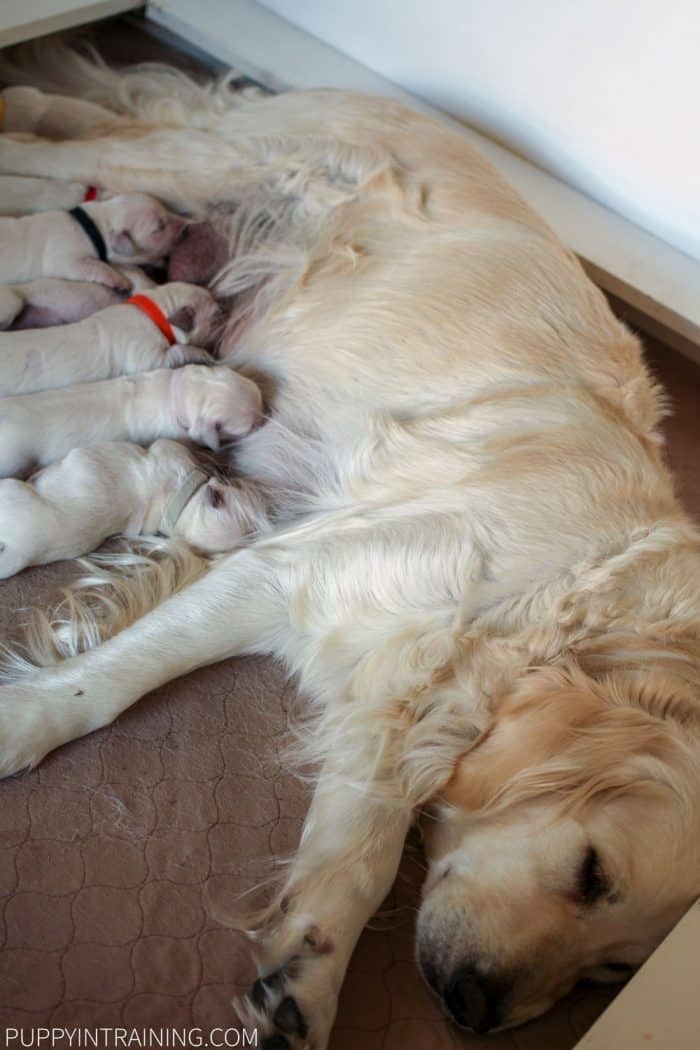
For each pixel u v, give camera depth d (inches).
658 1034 34.1
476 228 47.6
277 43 62.1
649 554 40.6
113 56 61.3
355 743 40.4
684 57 52.7
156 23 62.4
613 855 35.5
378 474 43.1
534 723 38.4
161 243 49.0
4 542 41.2
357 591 41.2
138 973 36.7
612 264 56.4
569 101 57.4
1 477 43.0
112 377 46.0
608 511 41.4
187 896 38.3
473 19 57.6
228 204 51.5
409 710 40.3
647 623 39.9
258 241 50.6
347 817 38.7
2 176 49.2
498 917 35.6
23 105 53.7
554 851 36.0
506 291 45.9
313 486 45.6
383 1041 37.1
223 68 62.1
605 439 42.9
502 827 37.4
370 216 48.3
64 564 43.8
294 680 43.9
